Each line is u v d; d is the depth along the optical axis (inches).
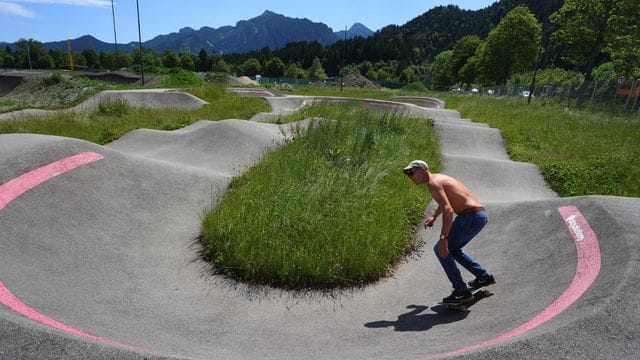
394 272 197.0
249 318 152.0
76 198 220.7
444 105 1056.2
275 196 227.0
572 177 355.3
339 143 349.1
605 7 1087.6
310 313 158.4
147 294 162.7
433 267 197.6
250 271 181.5
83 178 238.5
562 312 117.6
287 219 203.9
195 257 199.2
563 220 189.6
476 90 2074.3
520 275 165.9
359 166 300.0
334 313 158.7
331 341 134.6
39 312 126.4
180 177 289.6
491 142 506.9
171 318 146.2
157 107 812.6
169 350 118.3
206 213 236.7
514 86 1409.9
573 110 794.8
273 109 832.3
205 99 924.0
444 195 141.5
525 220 212.7
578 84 1069.8
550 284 146.1
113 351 99.5
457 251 150.0
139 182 263.3
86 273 169.6
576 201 200.1
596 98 976.9
